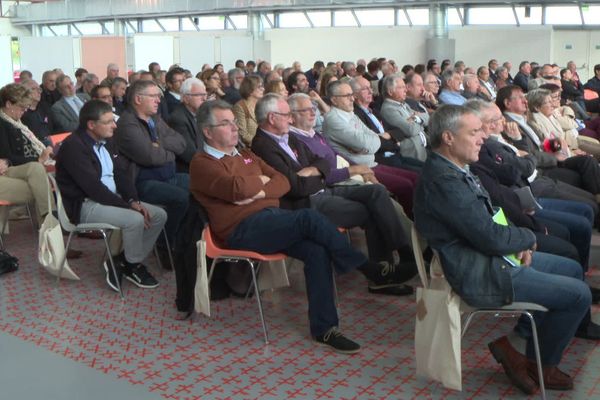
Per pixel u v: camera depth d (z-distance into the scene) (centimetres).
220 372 311
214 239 355
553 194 461
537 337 279
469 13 1831
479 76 1147
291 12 2030
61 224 417
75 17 2347
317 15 2002
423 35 1867
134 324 370
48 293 418
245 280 408
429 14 1838
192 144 511
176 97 738
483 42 1816
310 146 443
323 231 332
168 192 450
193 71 1648
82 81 906
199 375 308
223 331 360
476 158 278
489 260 269
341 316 380
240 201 346
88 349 337
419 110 634
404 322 371
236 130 368
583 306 273
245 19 2091
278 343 343
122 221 406
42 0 2403
